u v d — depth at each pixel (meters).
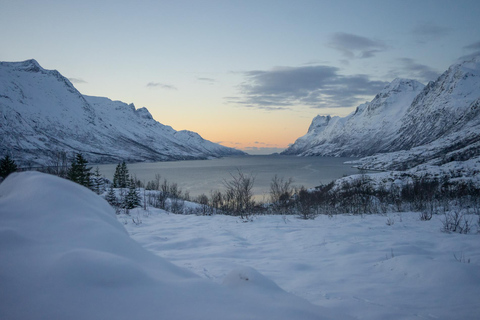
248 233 9.06
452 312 3.00
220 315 1.35
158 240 7.53
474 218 10.69
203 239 7.72
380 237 7.92
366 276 4.48
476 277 4.00
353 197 21.02
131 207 20.86
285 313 1.50
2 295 1.14
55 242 1.68
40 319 1.05
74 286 1.28
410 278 4.26
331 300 3.36
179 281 1.64
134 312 1.22
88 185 26.28
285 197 22.25
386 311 2.97
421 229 9.20
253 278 2.00
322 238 7.89
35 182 2.28
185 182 77.50
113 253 1.79
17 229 1.69
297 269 4.91
